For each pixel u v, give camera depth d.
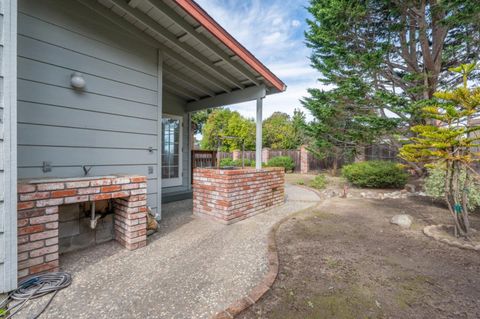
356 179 7.66
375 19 7.38
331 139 8.85
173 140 6.48
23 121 2.49
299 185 8.82
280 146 16.73
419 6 6.69
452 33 6.95
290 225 3.75
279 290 1.96
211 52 4.07
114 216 3.06
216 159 7.67
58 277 2.07
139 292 1.92
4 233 1.79
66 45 2.79
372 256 2.61
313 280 2.11
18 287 1.89
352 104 7.75
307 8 8.05
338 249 2.80
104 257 2.55
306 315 1.65
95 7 2.99
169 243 2.97
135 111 3.54
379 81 7.74
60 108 2.76
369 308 1.72
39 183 2.08
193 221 3.95
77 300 1.80
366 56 6.48
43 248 2.11
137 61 3.55
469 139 2.80
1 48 1.74
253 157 15.34
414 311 1.69
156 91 3.83
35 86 2.56
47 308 1.71
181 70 4.96
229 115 17.20
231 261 2.48
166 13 3.14
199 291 1.94
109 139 3.23
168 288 1.98
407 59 7.57
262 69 4.44
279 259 2.54
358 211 4.66
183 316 1.64
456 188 3.18
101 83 3.13
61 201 2.21
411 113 6.29
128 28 3.37
